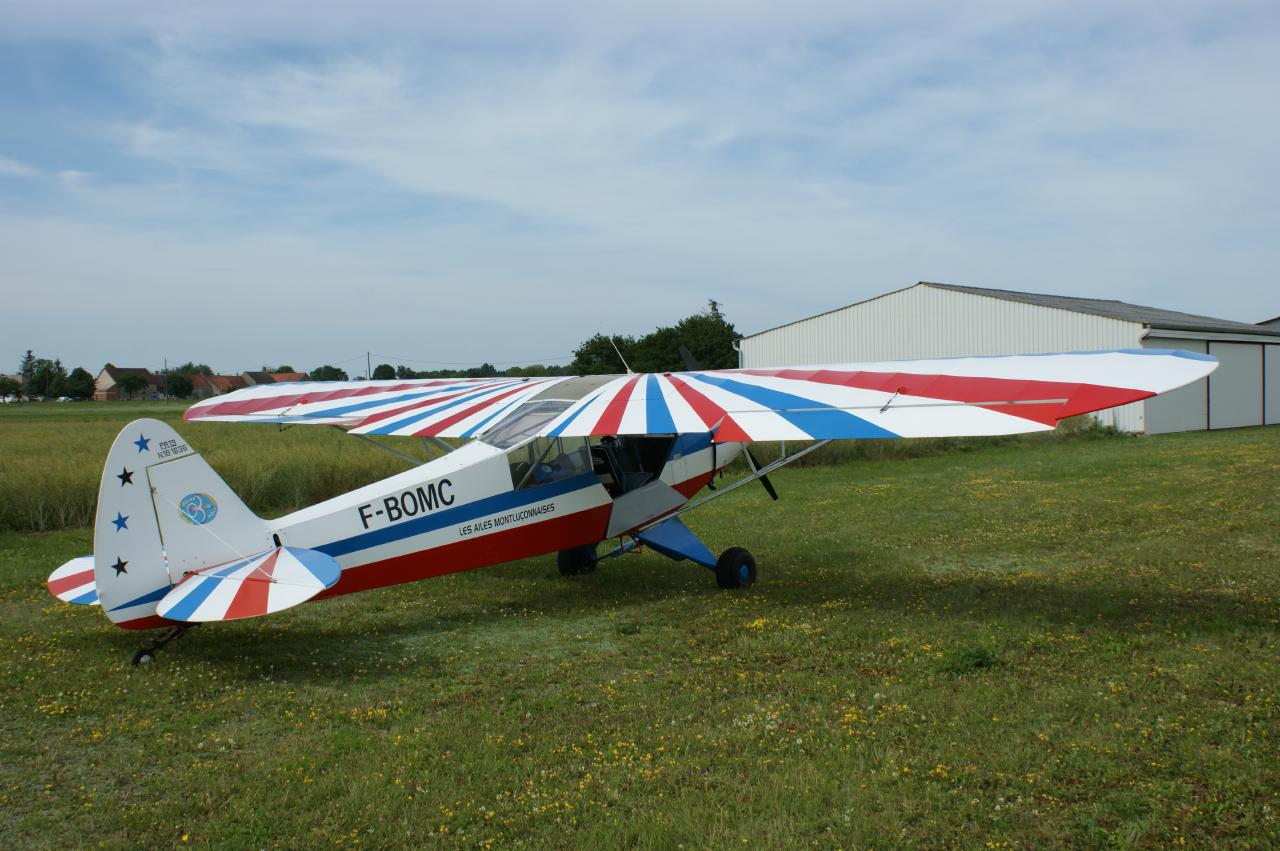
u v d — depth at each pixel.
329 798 3.61
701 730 4.23
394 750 4.06
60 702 4.73
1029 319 26.28
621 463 7.84
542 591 7.61
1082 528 9.70
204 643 5.93
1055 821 3.25
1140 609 6.24
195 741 4.23
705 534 10.09
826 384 6.40
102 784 3.80
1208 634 5.55
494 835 3.30
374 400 9.10
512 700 4.79
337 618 6.67
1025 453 18.78
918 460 17.67
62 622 6.52
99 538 5.05
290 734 4.32
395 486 6.30
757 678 4.99
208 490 5.42
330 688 5.01
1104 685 4.63
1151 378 5.09
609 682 5.05
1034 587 7.11
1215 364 5.09
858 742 4.00
